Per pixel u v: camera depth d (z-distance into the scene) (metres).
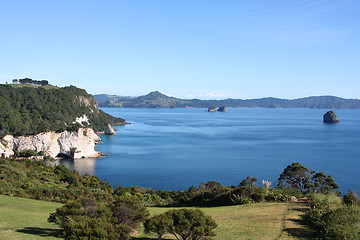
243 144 127.25
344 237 13.13
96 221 13.48
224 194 27.16
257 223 17.20
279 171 76.94
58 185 40.19
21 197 28.59
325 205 19.06
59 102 151.00
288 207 21.20
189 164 86.50
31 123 113.31
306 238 14.30
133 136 158.25
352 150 109.44
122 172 78.00
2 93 123.44
